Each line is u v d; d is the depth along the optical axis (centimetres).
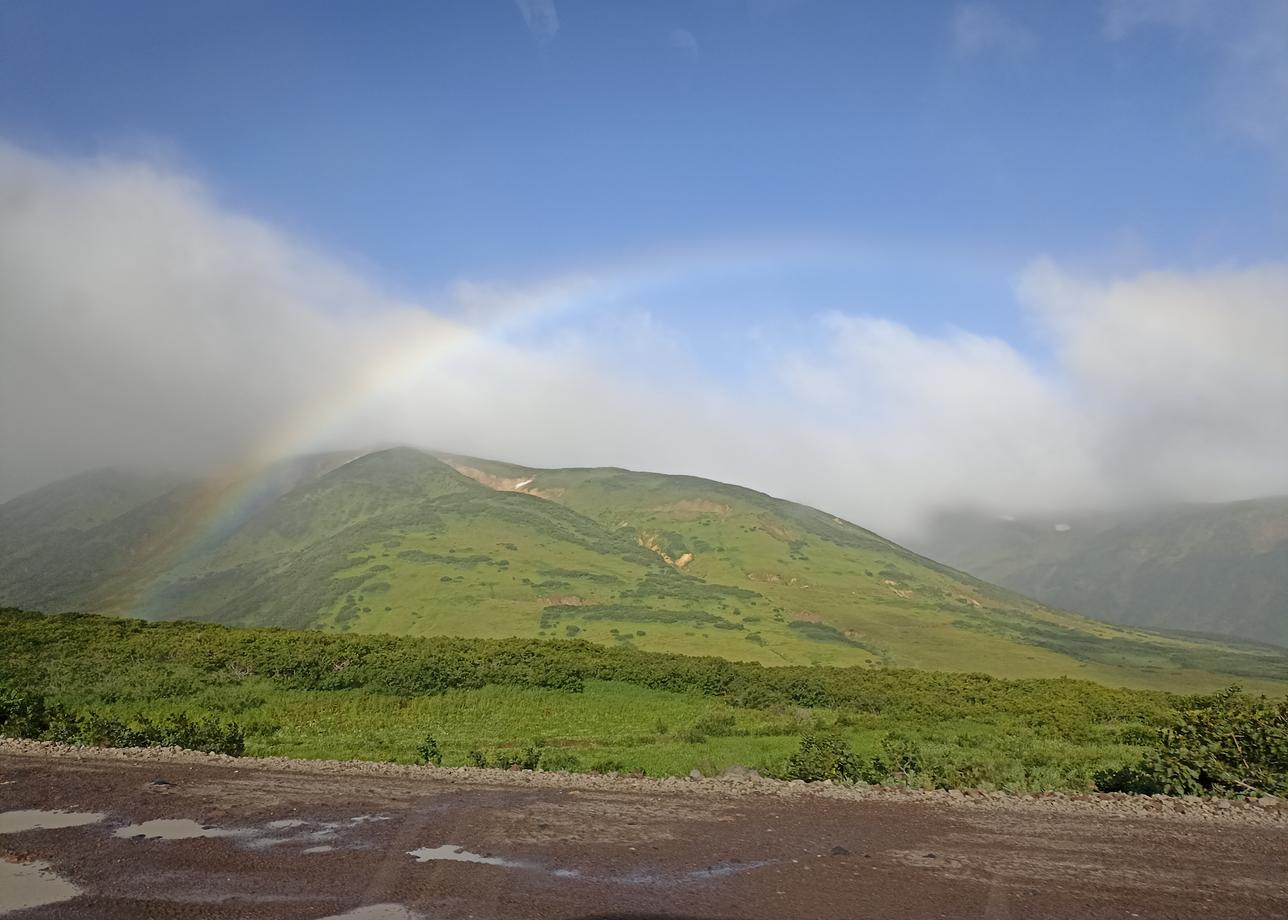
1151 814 1216
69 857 906
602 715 3359
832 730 3097
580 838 1012
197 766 1458
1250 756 1478
